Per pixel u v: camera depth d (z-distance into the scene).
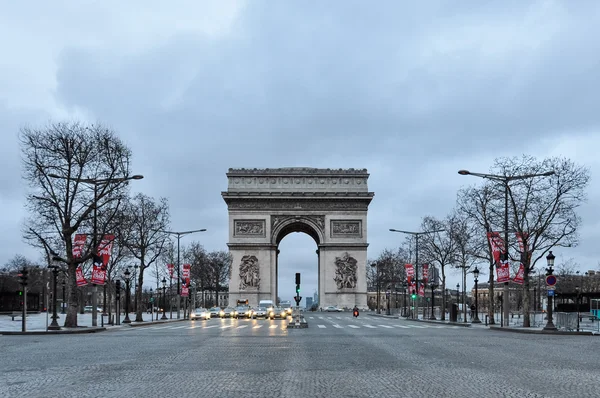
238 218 181.62
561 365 31.61
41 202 83.25
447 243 144.38
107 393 22.42
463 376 27.09
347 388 23.53
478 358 35.38
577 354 38.34
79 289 173.62
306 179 183.88
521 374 27.81
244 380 25.67
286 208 182.38
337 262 180.62
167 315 165.50
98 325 91.00
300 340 51.81
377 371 28.91
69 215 76.19
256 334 62.25
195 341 50.59
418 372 28.53
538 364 32.09
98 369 29.83
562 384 24.61
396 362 33.06
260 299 178.38
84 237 76.19
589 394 22.11
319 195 181.25
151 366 31.00
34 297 166.88
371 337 56.69
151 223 121.12
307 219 182.62
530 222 92.25
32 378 26.64
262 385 24.25
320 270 182.88
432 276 167.62
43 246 93.81
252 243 180.62
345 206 182.75
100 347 44.19
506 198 80.75
